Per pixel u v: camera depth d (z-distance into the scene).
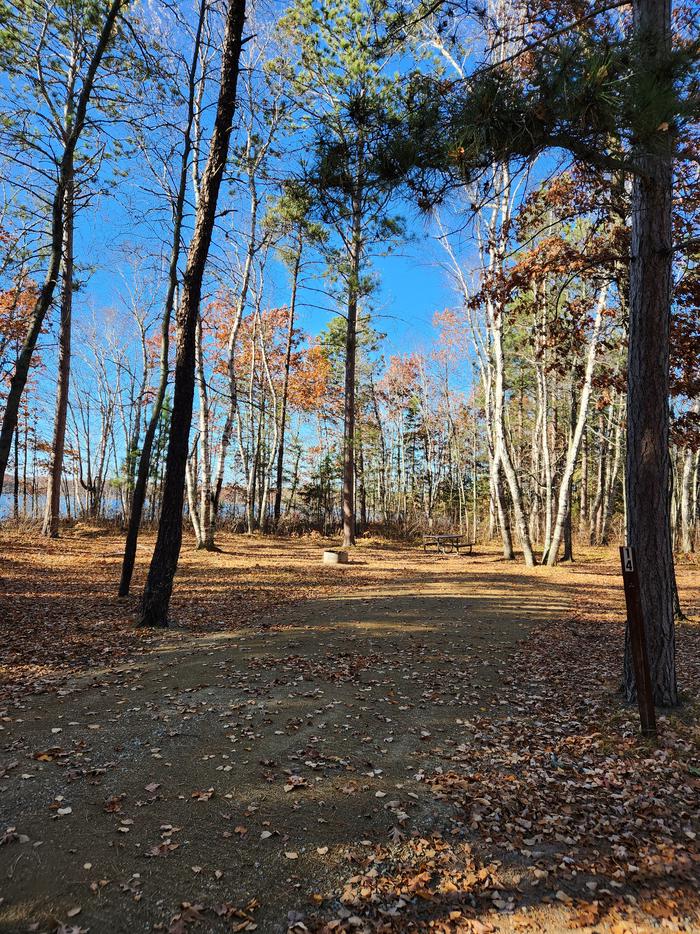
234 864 3.17
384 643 7.88
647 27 3.63
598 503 34.47
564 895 2.97
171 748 4.51
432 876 3.14
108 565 14.34
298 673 6.43
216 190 8.74
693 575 17.02
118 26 9.80
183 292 8.66
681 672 6.66
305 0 16.94
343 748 4.68
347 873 3.14
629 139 3.47
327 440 45.12
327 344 32.88
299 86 18.30
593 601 11.98
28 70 11.63
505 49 4.31
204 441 19.94
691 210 8.11
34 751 4.35
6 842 3.23
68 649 7.09
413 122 3.69
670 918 2.77
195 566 15.53
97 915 2.74
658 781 4.15
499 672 6.85
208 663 6.68
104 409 41.94
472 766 4.45
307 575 14.76
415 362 43.62
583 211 6.76
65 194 10.29
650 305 5.39
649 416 5.40
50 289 9.05
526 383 29.41
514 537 36.50
